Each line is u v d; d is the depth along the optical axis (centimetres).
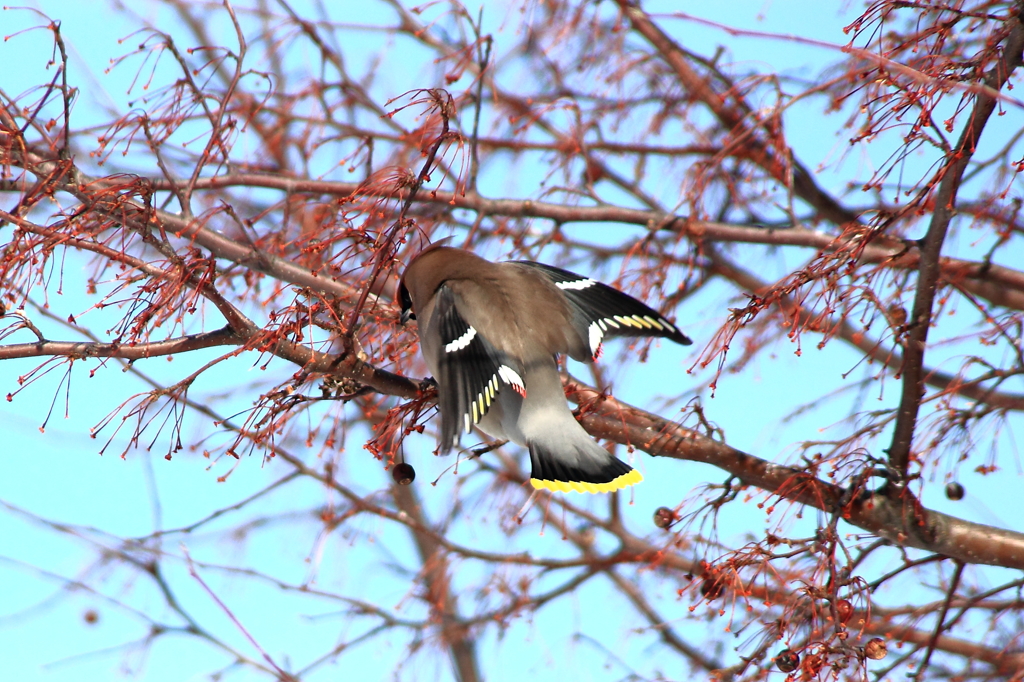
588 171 1512
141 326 916
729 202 1554
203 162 1146
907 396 1006
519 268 1066
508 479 1499
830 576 951
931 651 1075
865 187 1002
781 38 866
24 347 938
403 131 1489
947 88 937
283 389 958
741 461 1059
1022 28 926
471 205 1474
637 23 1584
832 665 911
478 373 932
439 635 1431
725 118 1562
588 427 1059
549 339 1012
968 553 1034
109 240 987
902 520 1027
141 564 1373
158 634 1356
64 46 1012
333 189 1377
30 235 914
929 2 1024
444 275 1028
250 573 1402
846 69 1298
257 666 1366
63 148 999
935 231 976
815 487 1005
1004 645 1173
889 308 1096
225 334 960
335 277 997
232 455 953
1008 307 1395
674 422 1086
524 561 1462
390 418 1016
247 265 1188
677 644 1374
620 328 1014
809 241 1445
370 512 1432
